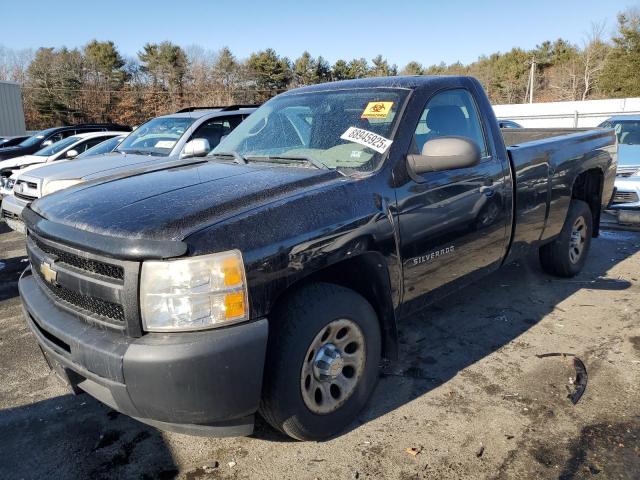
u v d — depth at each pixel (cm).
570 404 312
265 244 237
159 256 218
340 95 366
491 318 440
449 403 317
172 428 236
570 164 465
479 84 393
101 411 318
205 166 338
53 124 5503
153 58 6234
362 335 284
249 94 6356
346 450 277
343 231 266
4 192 896
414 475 257
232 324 228
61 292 260
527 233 421
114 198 271
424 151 313
